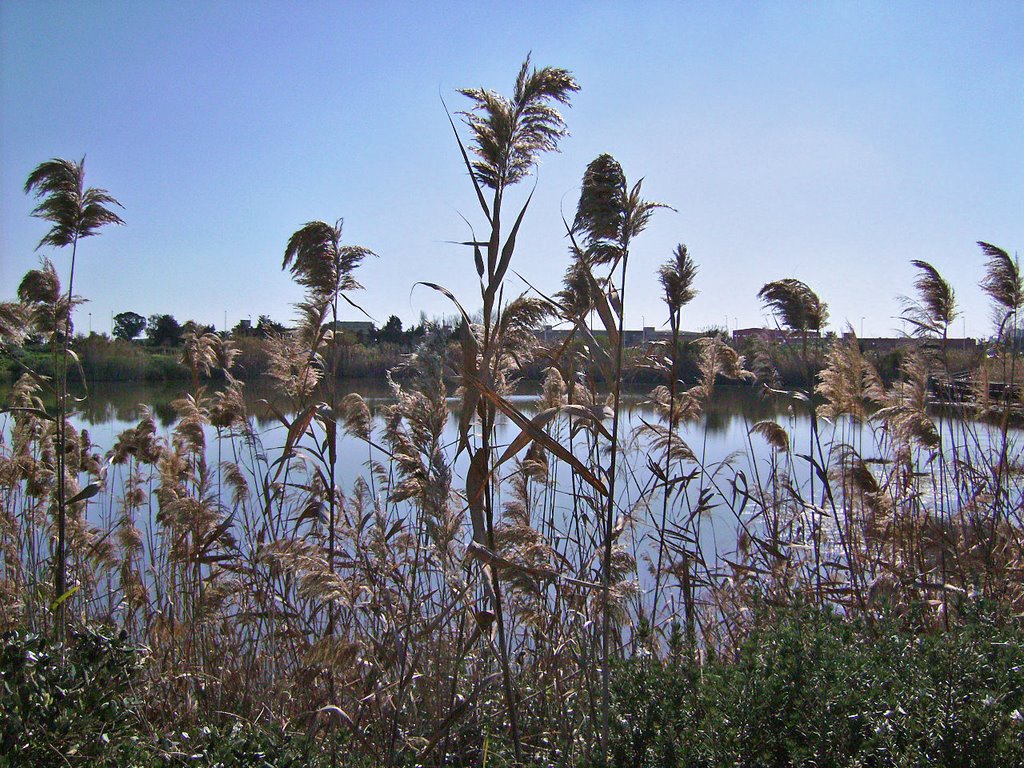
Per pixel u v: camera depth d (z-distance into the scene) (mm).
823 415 8727
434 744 4328
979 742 3131
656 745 3416
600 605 4840
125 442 9664
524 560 4625
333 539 6039
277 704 5582
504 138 4145
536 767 4219
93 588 8320
